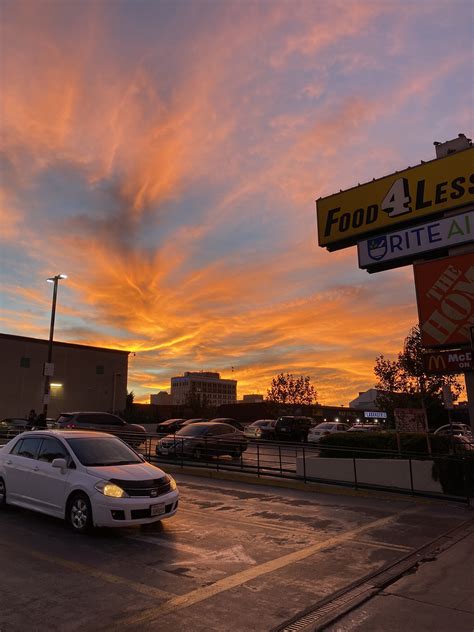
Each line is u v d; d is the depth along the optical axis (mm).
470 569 6359
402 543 7711
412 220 14320
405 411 13391
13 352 45062
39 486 8508
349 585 5688
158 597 5188
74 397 48656
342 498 11961
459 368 13078
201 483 14133
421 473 12297
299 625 4562
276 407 54125
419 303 14016
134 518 7504
